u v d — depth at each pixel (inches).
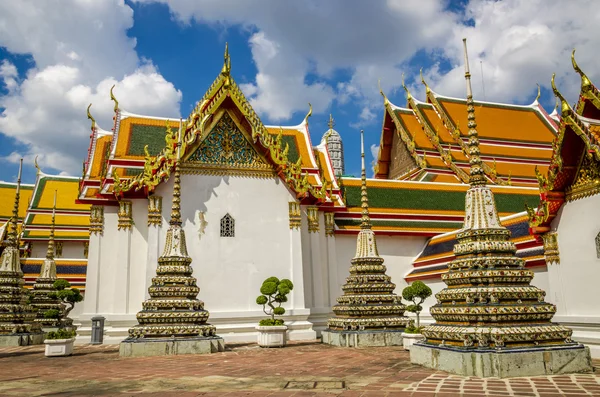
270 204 952.3
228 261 907.4
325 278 1035.3
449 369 438.9
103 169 944.9
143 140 1031.0
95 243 911.0
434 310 485.4
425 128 1658.5
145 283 869.8
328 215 1068.5
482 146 1700.3
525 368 409.7
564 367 420.5
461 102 1792.6
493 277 450.9
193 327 661.9
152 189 864.9
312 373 452.4
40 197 1606.8
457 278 471.2
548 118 1881.2
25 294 915.4
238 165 948.0
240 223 927.7
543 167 1700.3
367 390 358.9
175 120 1107.3
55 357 644.1
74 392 368.5
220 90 929.5
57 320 975.0
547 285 671.1
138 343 635.5
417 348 494.9
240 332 884.6
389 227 1111.0
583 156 567.2
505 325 429.7
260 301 748.6
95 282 896.3
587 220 565.0
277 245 940.6
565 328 442.3
